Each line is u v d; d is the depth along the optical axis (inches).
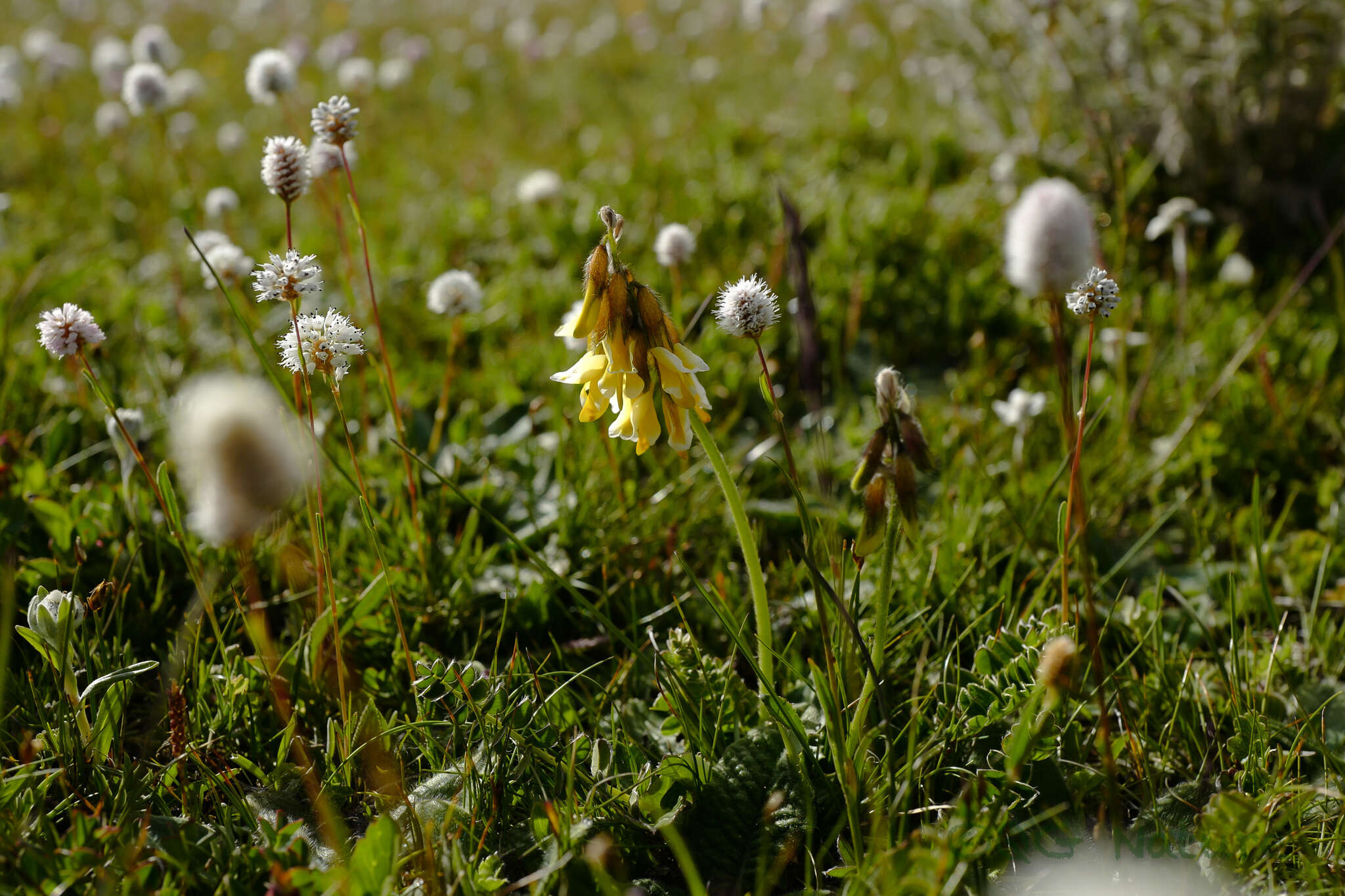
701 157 57.7
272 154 24.8
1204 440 30.9
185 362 36.6
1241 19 41.9
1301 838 22.9
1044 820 23.2
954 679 25.3
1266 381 30.7
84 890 22.0
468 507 29.5
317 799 22.4
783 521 29.3
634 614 26.4
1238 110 43.1
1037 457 31.0
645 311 22.3
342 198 56.0
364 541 28.2
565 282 42.8
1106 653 26.3
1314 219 43.0
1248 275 39.0
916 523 22.3
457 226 50.1
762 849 22.3
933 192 50.4
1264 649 26.0
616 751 24.4
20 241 50.1
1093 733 24.7
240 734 24.5
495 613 27.4
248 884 22.3
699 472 30.1
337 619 24.9
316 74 93.0
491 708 24.1
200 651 25.4
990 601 26.6
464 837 23.0
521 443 31.2
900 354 38.7
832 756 23.5
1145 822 23.3
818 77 79.2
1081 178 44.2
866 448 22.5
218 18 126.3
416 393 34.4
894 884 21.7
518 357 37.1
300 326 24.1
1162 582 25.8
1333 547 28.1
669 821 23.0
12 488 28.3
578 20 115.0
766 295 22.7
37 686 24.8
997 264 41.6
